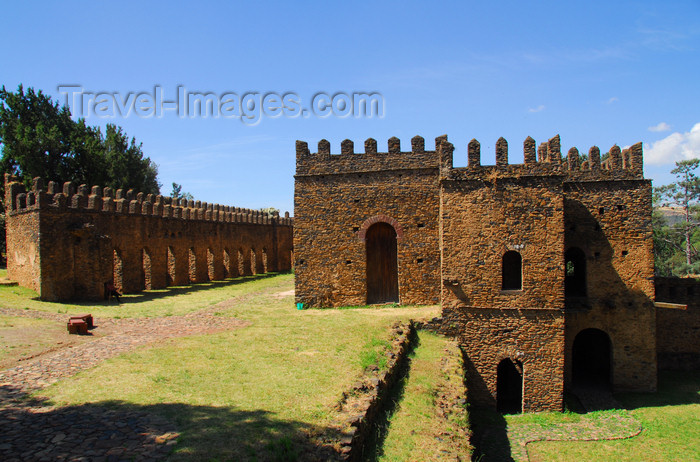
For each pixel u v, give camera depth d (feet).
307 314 84.79
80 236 102.17
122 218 115.24
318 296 92.07
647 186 83.71
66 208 100.48
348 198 91.86
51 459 28.63
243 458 29.71
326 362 53.31
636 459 59.98
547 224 76.28
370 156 91.35
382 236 93.09
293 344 61.72
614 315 83.71
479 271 77.56
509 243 77.00
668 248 214.28
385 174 91.04
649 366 83.15
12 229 108.27
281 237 195.83
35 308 84.89
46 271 95.61
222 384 44.91
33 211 97.81
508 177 77.25
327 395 42.50
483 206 77.77
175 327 73.82
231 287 133.18
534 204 76.74
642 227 83.66
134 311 89.61
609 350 87.71
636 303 83.51
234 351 57.93
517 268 87.97
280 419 36.47
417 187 90.12
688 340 98.02
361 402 41.47
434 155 89.97
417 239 89.97
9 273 110.93
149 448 30.55
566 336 84.28
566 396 82.79
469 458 39.14
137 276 120.16
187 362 52.47
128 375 47.09
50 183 100.89
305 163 92.79
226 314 86.33
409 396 50.93
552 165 76.23
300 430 34.58
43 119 174.29
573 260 95.30
